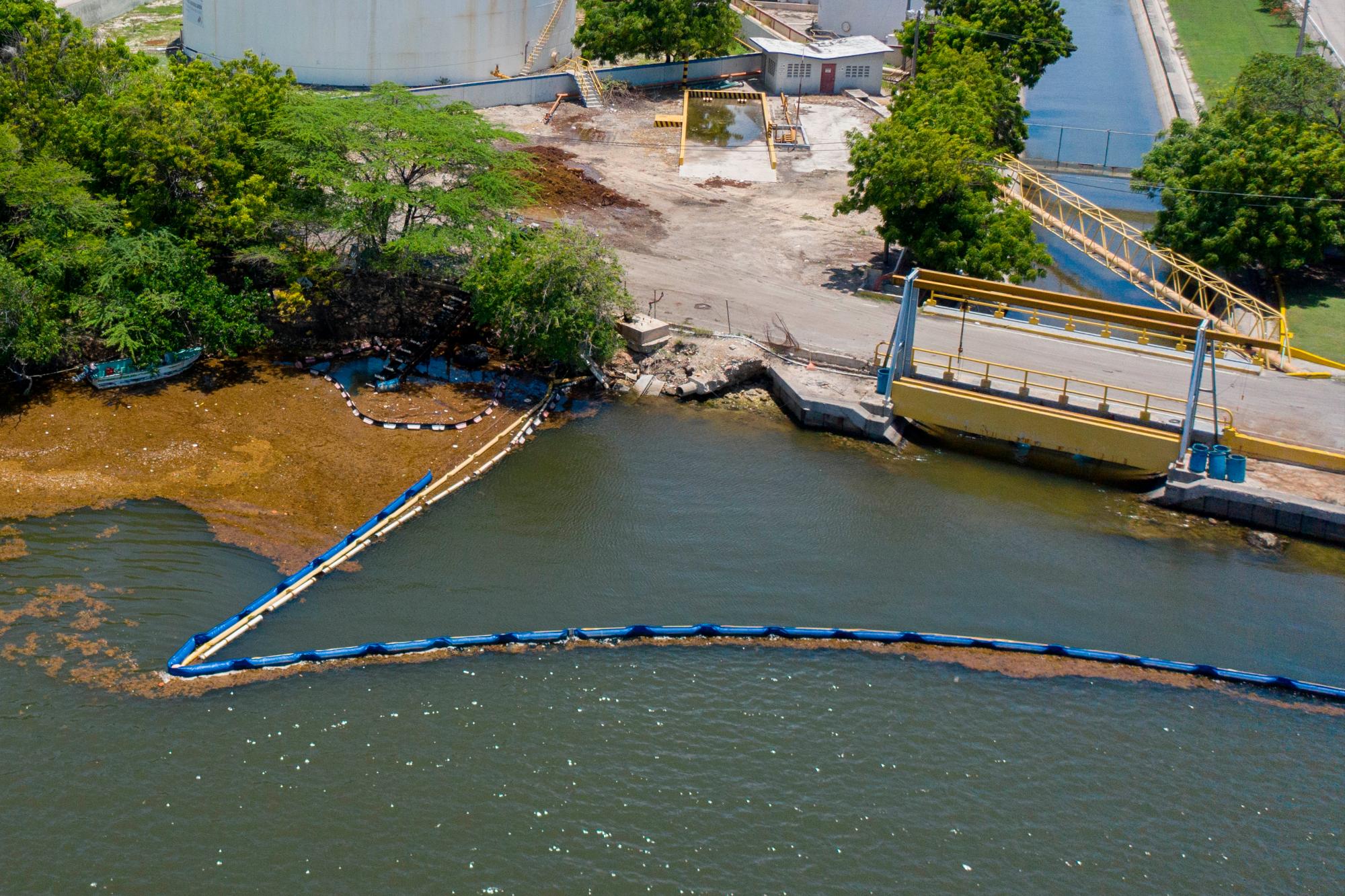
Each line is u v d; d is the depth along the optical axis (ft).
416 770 115.44
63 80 203.31
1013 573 149.89
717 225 242.37
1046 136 325.83
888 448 176.76
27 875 102.58
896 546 154.20
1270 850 110.93
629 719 123.34
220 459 162.20
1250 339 160.04
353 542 148.46
